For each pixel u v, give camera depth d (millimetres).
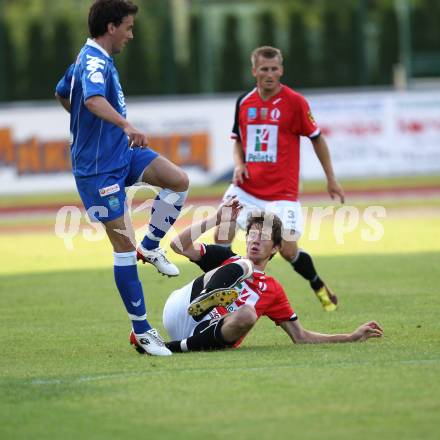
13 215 82438
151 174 27875
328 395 21516
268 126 37562
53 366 26172
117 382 23406
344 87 113938
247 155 38000
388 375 23219
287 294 40438
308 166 93312
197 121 93312
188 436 18797
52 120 91562
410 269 46125
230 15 114875
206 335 27078
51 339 31047
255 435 18766
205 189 93562
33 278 47094
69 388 22969
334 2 117875
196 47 113188
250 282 27703
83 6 134500
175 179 27938
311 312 35750
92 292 42062
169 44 111312
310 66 113812
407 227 64938
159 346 27141
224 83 114000
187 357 26469
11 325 34062
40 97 111500
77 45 112312
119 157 27375
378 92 93875
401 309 35312
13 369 25906
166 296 40844
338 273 45781
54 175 91812
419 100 93938
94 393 22359
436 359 25156
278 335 30812
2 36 110750
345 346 27453
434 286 40656
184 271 48688
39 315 36219
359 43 113062
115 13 27219
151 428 19406
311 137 37469
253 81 114500
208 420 19844
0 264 53219
